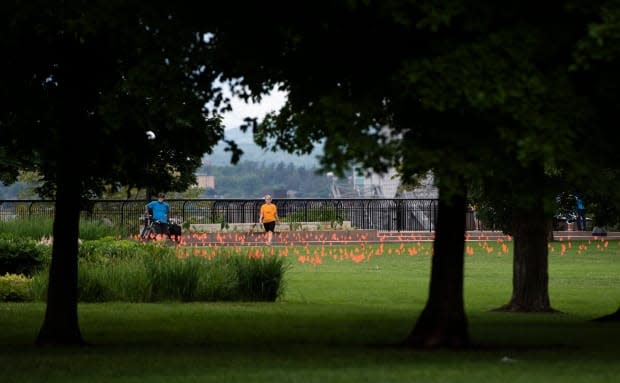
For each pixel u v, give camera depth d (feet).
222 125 100.17
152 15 76.48
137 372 73.82
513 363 77.51
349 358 81.25
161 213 287.28
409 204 374.02
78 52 91.20
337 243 320.70
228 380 68.18
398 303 145.69
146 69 81.92
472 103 69.56
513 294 136.67
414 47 74.54
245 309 134.00
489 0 71.56
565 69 74.02
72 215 93.56
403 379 67.62
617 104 75.61
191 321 117.08
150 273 148.36
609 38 69.82
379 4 71.20
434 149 73.97
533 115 70.74
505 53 71.72
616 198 137.59
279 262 151.94
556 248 284.61
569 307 142.00
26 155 103.30
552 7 73.72
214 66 83.05
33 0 79.15
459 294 88.53
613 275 198.08
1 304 142.20
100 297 146.10
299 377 68.95
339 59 78.28
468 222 368.27
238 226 330.54
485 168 73.56
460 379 67.67
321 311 131.03
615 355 85.10
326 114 73.00
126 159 98.84
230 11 77.05
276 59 80.79
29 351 87.81
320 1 74.08
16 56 90.27
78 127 93.15
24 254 166.50
